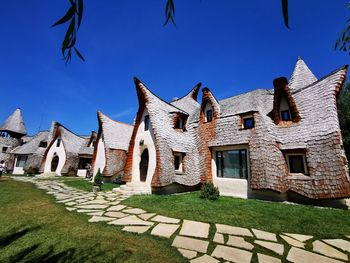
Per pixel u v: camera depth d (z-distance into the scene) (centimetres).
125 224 679
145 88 1638
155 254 466
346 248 535
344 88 2061
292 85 1620
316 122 1121
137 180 1609
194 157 1565
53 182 2038
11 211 819
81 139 3653
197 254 475
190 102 2325
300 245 546
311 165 1036
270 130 1226
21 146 3812
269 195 1120
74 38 184
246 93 1762
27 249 481
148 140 1580
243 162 1302
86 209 888
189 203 1014
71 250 476
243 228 668
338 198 897
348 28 374
